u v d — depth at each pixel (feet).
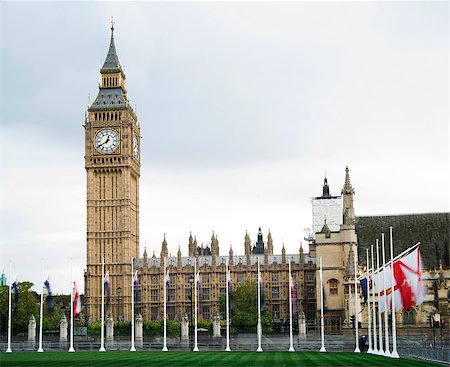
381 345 301.22
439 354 264.93
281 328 512.63
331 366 227.81
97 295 627.46
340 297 537.65
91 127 642.22
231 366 236.63
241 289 556.92
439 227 546.26
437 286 509.35
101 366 240.32
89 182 638.94
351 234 539.70
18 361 268.62
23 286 526.98
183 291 642.22
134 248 655.76
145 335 456.86
